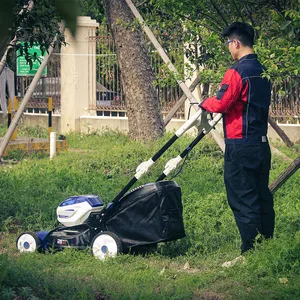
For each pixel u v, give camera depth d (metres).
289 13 10.58
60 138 33.31
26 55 12.90
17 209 17.67
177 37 23.95
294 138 32.12
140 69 30.67
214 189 20.36
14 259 12.51
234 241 14.05
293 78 13.57
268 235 12.83
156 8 19.66
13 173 24.33
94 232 13.22
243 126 11.87
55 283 10.27
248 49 12.15
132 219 12.82
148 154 26.73
